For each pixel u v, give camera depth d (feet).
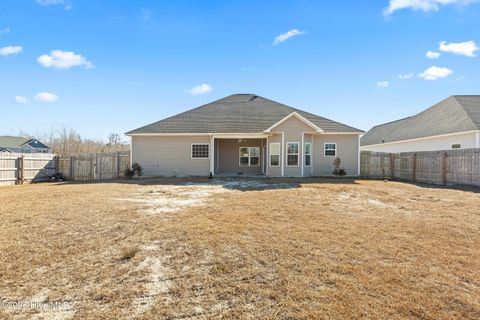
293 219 21.94
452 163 46.37
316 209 25.72
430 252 15.12
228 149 70.13
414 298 10.48
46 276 12.69
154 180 53.62
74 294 11.20
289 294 10.82
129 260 14.34
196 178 56.85
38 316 9.75
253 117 68.49
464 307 9.93
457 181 45.34
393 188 41.04
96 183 50.42
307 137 63.05
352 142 64.23
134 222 20.84
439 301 10.29
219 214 23.43
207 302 10.47
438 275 12.42
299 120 60.54
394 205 28.19
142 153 64.08
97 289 11.56
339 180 52.95
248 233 18.24
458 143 61.36
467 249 15.61
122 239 17.26
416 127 81.30
